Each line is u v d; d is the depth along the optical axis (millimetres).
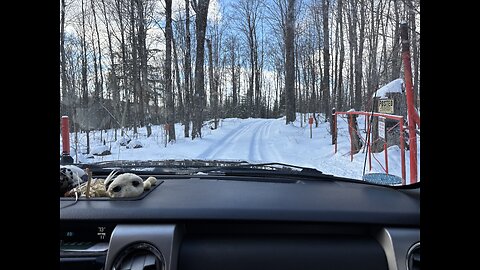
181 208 1637
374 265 1529
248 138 19219
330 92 28125
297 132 21016
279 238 1596
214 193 1961
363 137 12312
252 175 2611
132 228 1521
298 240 1589
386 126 8477
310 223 1614
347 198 1903
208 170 2779
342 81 26078
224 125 32312
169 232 1497
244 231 1613
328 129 20422
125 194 1795
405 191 2152
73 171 2066
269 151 13547
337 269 1511
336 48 27094
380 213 1653
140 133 23172
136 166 2984
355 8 16562
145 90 22047
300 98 34438
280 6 27219
